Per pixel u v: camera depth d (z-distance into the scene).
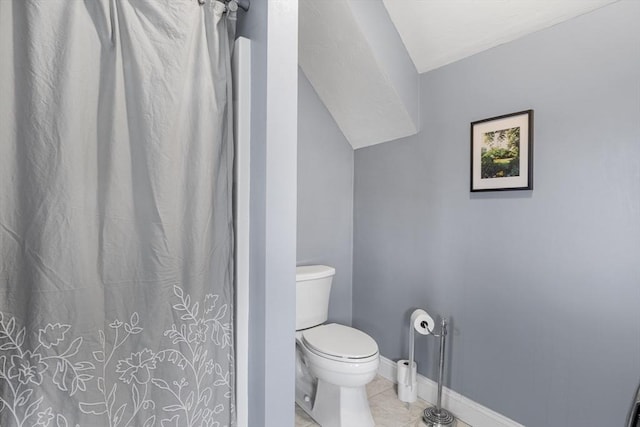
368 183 2.58
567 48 1.55
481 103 1.88
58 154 0.96
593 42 1.47
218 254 1.27
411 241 2.27
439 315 2.11
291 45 1.28
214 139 1.25
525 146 1.68
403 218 2.32
